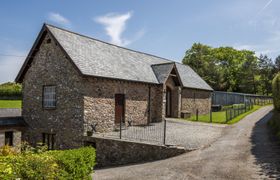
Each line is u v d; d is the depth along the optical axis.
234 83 62.19
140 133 17.39
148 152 13.83
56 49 18.59
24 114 20.44
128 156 14.54
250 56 66.56
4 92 47.41
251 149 12.30
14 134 19.19
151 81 22.44
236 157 11.15
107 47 22.89
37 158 6.83
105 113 18.36
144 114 22.00
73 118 17.42
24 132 20.20
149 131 18.20
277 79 18.27
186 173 9.78
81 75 16.55
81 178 8.45
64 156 7.80
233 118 24.27
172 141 14.71
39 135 19.38
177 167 10.74
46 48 19.25
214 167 10.11
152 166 11.72
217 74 56.69
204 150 12.91
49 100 19.20
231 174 9.14
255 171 9.17
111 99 18.89
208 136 16.30
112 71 19.31
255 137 15.15
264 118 23.97
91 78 17.42
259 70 68.62
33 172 6.43
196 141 14.80
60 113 18.19
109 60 20.83
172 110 25.86
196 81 31.25
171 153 13.16
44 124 19.11
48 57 19.11
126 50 25.50
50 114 18.81
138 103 21.39
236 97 40.94
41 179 6.62
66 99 17.89
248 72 63.09
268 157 10.71
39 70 19.67
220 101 39.78
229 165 10.16
